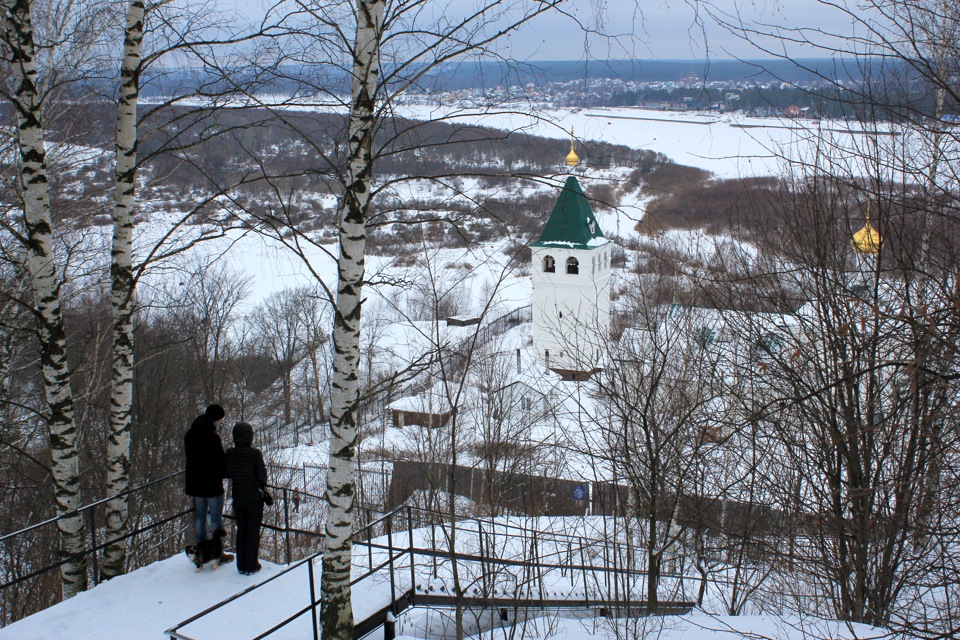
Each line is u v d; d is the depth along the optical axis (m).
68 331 16.73
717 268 10.33
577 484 19.09
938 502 7.43
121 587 8.74
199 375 24.62
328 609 7.44
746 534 9.77
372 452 26.31
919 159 7.14
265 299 41.22
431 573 10.33
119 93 9.03
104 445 18.66
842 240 9.03
